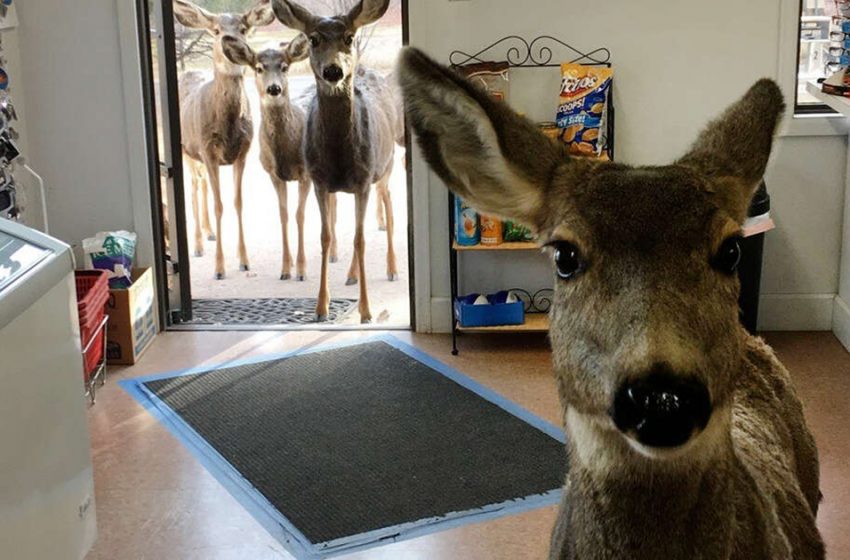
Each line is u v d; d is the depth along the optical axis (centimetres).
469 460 290
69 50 380
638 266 112
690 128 371
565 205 123
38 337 168
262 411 324
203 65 438
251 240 479
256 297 428
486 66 359
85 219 391
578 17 366
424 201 379
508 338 383
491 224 362
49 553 172
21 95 382
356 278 438
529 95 371
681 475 114
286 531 257
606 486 117
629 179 119
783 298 381
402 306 415
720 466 116
